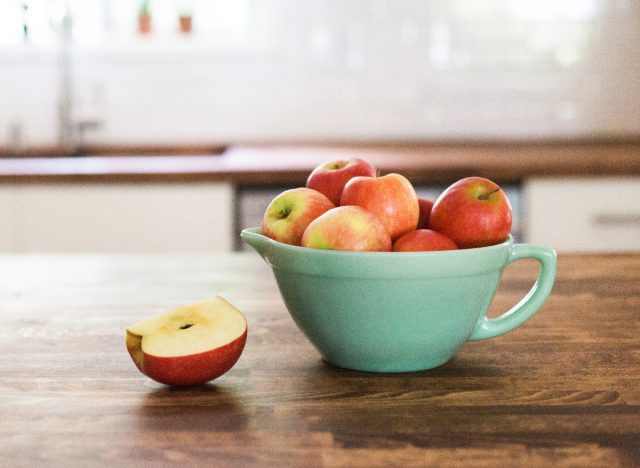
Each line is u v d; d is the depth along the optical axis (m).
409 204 0.71
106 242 2.11
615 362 0.72
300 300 0.69
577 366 0.71
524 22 2.69
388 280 0.64
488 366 0.71
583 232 2.07
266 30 2.71
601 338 0.80
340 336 0.68
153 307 0.95
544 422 0.57
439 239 0.68
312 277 0.67
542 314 0.91
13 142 2.70
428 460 0.51
